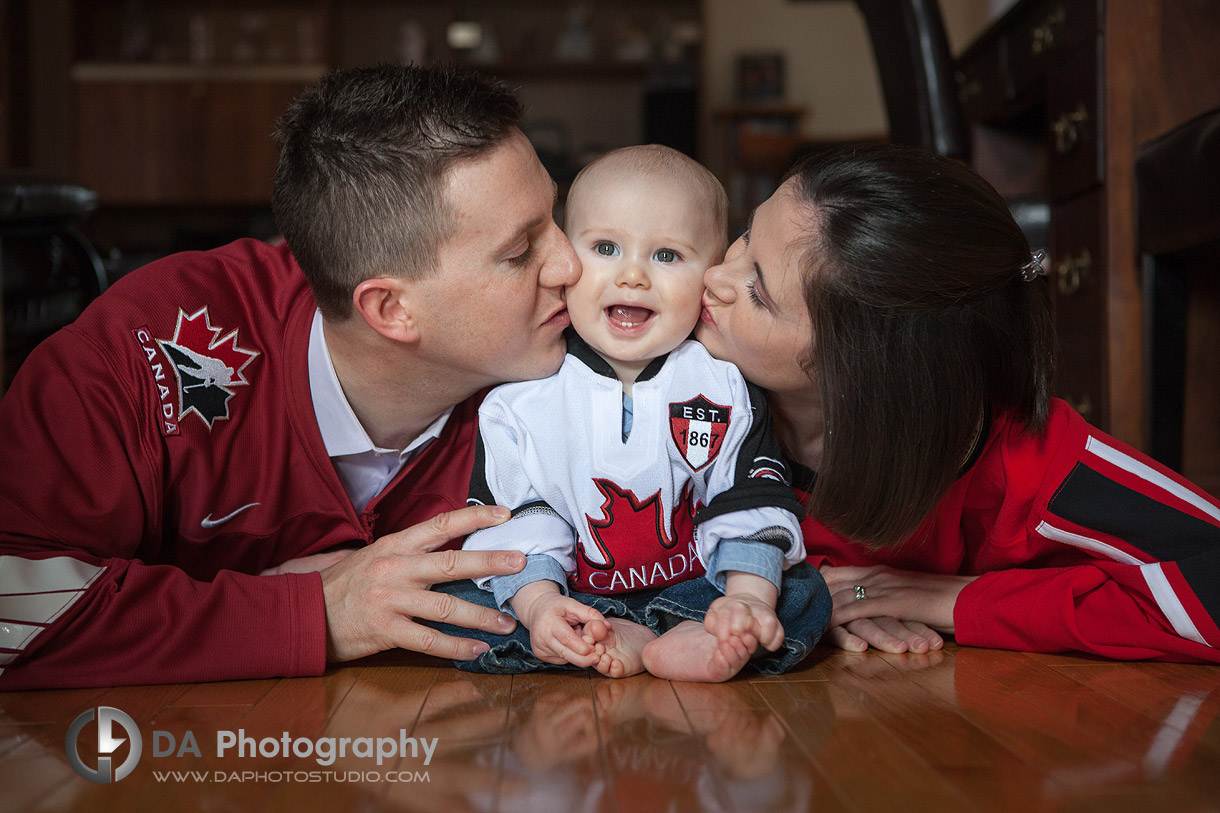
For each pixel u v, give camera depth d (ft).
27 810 2.15
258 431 3.44
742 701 2.86
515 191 3.09
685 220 3.16
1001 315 3.03
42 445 3.12
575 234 3.25
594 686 3.05
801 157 3.22
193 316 3.39
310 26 16.38
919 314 2.89
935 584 3.63
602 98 17.33
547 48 17.37
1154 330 5.75
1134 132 6.02
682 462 3.18
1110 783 2.21
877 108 17.56
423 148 3.02
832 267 2.89
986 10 16.42
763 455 3.20
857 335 2.90
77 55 16.24
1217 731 2.56
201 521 3.42
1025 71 7.44
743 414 3.19
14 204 6.01
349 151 3.07
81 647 3.02
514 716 2.74
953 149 7.30
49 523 3.11
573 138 17.33
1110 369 6.06
